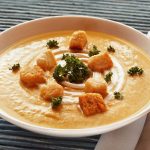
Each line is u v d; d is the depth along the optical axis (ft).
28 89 1.11
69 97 1.07
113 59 1.24
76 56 1.24
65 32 1.39
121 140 0.99
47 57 1.18
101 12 1.62
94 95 1.02
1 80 1.16
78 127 0.99
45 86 1.08
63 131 0.91
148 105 1.05
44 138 1.05
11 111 1.05
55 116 1.02
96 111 1.02
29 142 1.04
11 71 1.19
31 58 1.25
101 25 1.37
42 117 1.02
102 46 1.31
